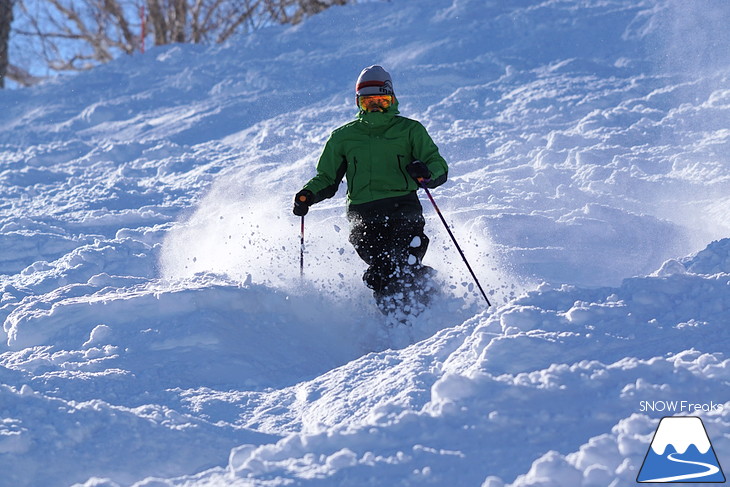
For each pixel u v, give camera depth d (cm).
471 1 5600
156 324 1444
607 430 870
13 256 2311
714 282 1187
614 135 3098
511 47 4806
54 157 3900
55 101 5169
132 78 5409
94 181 3288
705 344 1038
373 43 5238
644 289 1179
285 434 1048
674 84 3881
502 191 2556
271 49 5444
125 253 2128
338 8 5966
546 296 1220
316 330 1574
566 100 3775
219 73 5200
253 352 1401
